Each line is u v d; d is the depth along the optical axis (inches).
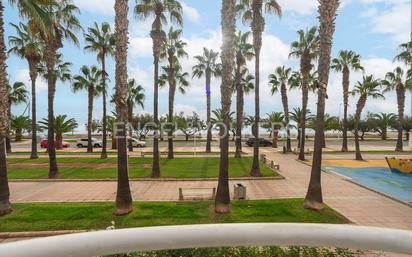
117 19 537.3
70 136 3462.1
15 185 768.9
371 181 857.5
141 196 645.3
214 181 798.5
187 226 75.4
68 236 67.3
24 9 533.0
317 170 542.3
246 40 1290.6
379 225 470.9
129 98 1883.6
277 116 1904.5
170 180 805.9
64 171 957.8
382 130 2854.3
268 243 75.2
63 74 1603.1
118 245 69.4
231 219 493.4
